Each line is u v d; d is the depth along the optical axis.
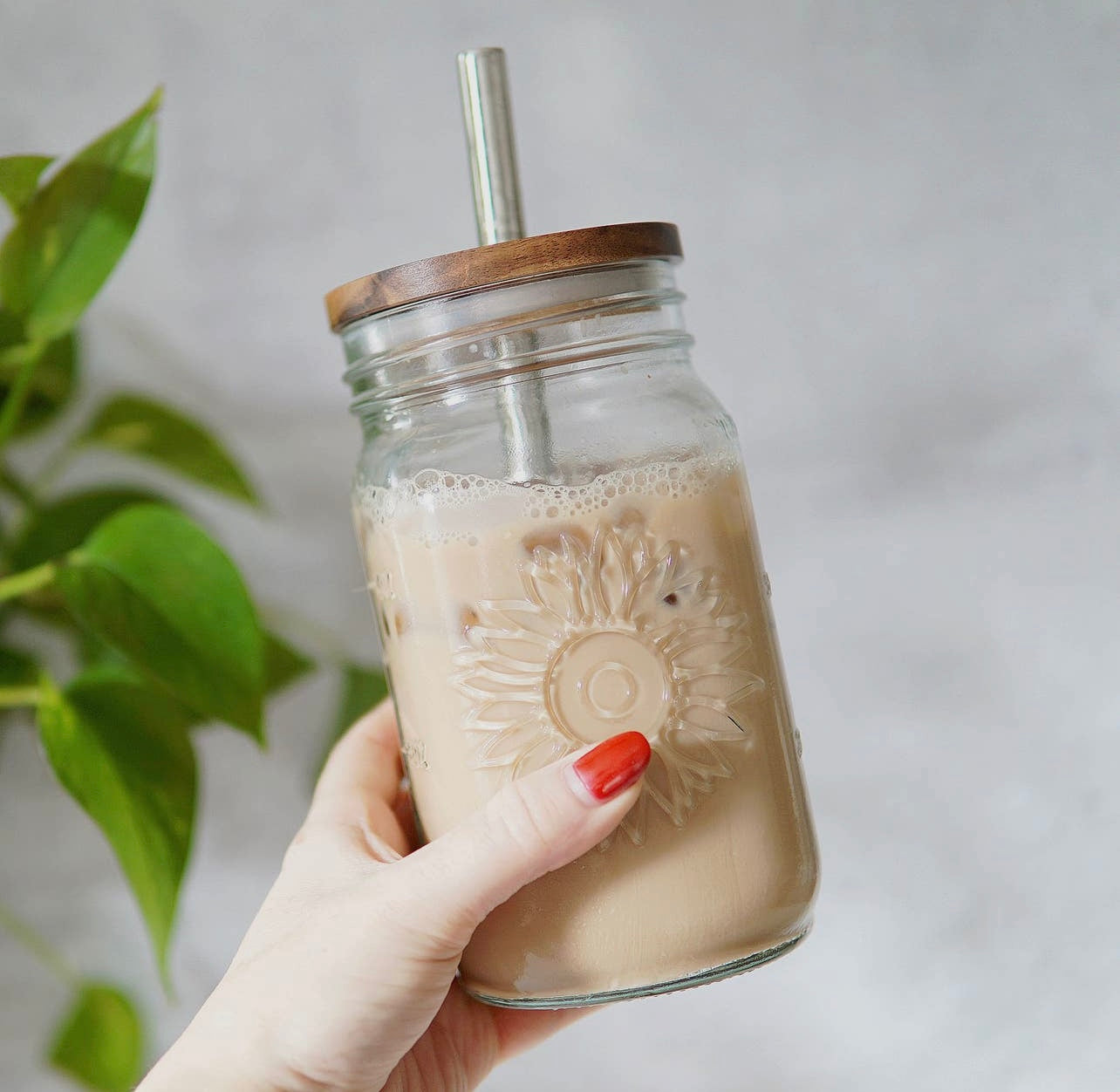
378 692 0.94
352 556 1.01
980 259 0.96
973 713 1.00
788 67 0.95
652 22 0.95
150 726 0.78
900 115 0.95
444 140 0.97
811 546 0.99
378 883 0.54
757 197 0.96
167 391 0.99
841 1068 1.04
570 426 0.51
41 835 1.04
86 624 0.69
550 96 0.96
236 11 0.96
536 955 0.52
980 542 0.99
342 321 0.53
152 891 0.73
